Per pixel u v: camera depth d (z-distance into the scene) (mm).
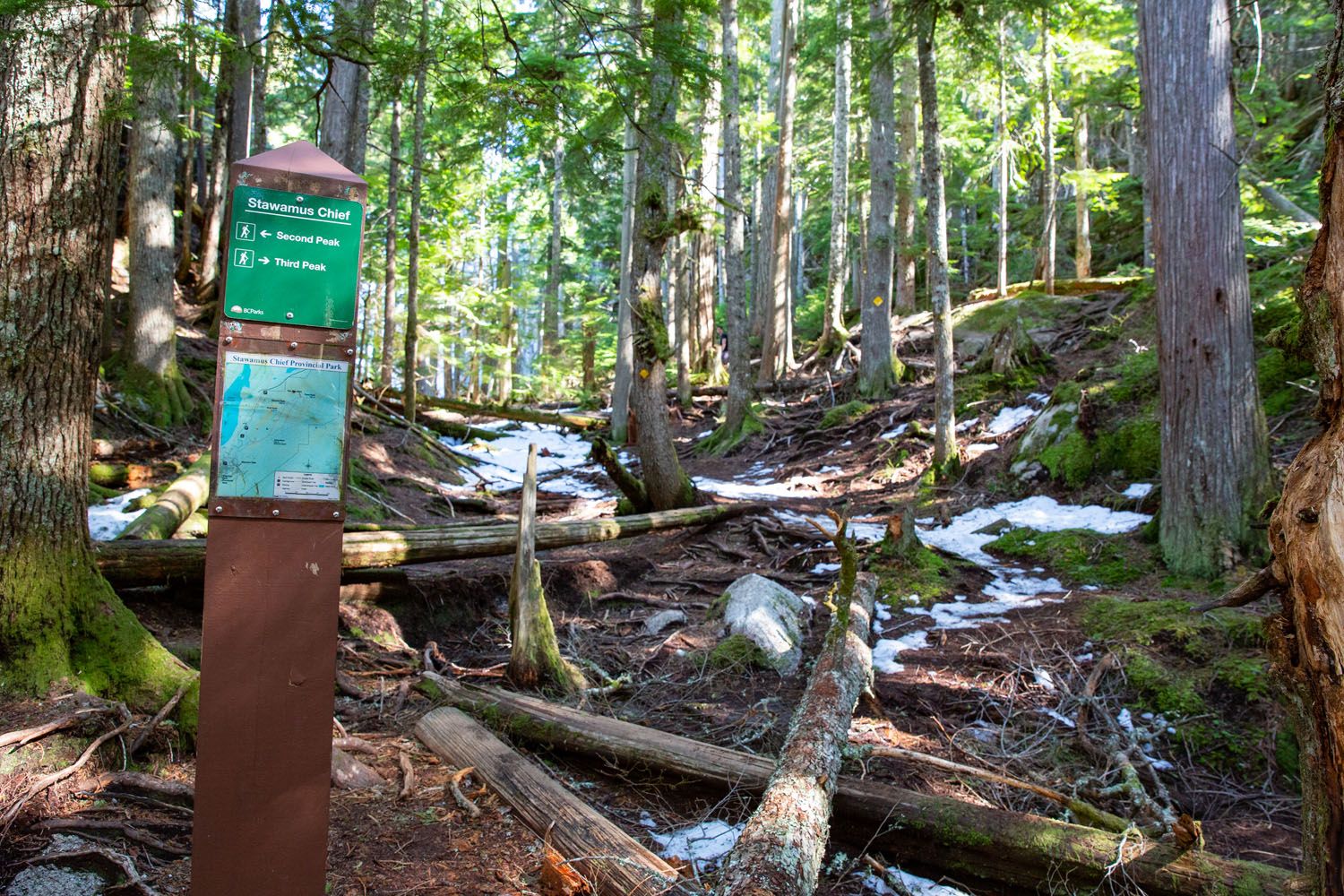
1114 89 15875
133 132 10805
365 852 3289
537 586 5676
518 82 5152
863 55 11898
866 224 21234
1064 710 5359
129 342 10898
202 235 16922
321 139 12141
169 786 3424
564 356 33531
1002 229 18297
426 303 24172
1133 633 5969
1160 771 4793
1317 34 16516
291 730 2324
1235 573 6742
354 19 4746
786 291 20266
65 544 3889
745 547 9359
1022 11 11180
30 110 3672
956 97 22438
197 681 4020
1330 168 2057
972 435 12023
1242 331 7008
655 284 10234
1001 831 3533
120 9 4027
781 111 19422
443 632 6809
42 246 3754
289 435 2326
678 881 3070
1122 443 9422
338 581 2375
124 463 9203
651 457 10164
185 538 6871
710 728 5121
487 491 12664
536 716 4688
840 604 5320
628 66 5219
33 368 3758
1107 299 15828
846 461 13211
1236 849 4020
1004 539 8664
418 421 16734
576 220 32062
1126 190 25219
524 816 3641
